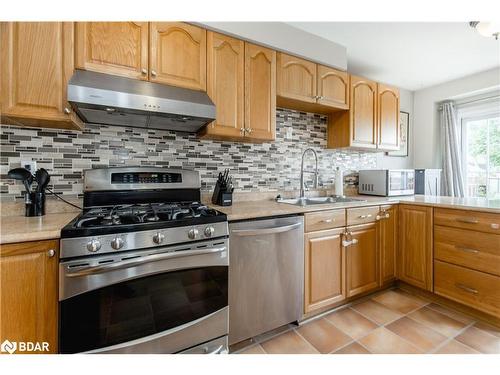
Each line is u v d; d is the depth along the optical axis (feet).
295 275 5.58
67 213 4.83
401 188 8.81
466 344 5.08
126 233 3.63
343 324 5.81
